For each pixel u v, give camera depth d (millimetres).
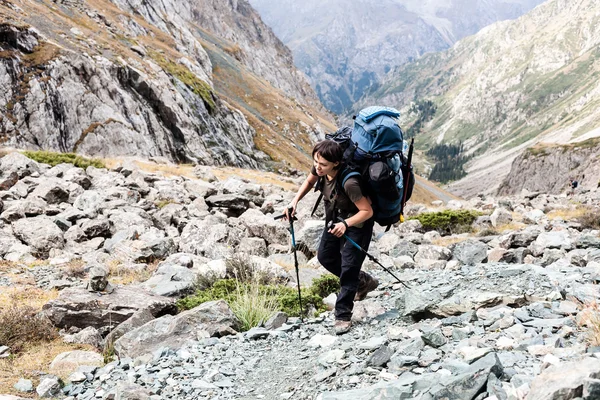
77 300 7539
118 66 75188
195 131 84312
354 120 5797
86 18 101875
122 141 66250
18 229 12484
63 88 63406
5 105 57469
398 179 5727
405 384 3930
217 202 19281
